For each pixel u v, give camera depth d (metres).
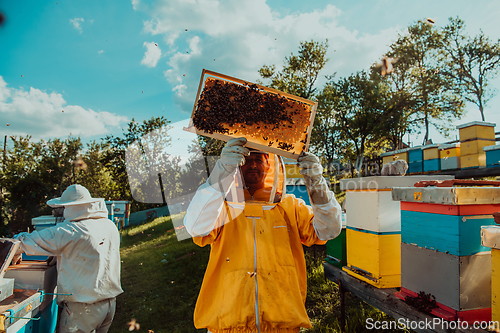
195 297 4.38
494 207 1.88
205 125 1.50
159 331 3.56
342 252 3.14
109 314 2.64
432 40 15.88
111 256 2.65
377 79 15.70
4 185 17.25
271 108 1.57
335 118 16.81
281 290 1.46
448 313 1.83
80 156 16.81
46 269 2.49
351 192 2.88
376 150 16.84
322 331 3.13
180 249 6.95
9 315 1.91
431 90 15.36
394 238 2.51
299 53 17.84
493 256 1.58
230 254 1.55
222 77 1.62
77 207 2.56
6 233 15.52
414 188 2.07
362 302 3.68
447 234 1.86
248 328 1.39
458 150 7.27
